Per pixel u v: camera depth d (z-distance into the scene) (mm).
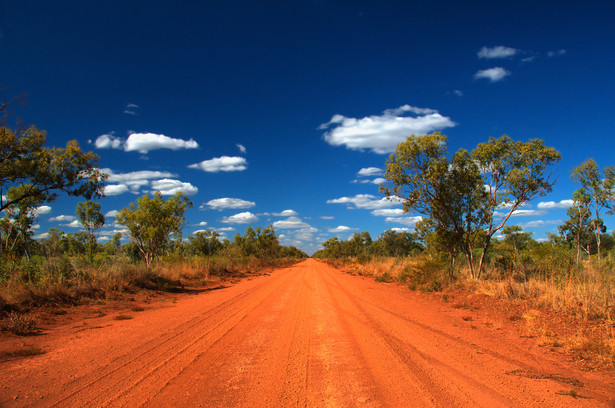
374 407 3748
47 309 8992
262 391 4176
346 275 26984
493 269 15539
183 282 18031
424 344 6438
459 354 5781
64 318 8461
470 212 15633
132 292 13125
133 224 23500
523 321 8195
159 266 18656
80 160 14664
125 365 5039
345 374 4820
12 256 12008
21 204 17969
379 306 11016
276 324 8211
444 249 17547
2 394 3883
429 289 14555
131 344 6223
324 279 22484
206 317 8992
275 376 4719
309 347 6223
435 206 15734
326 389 4262
